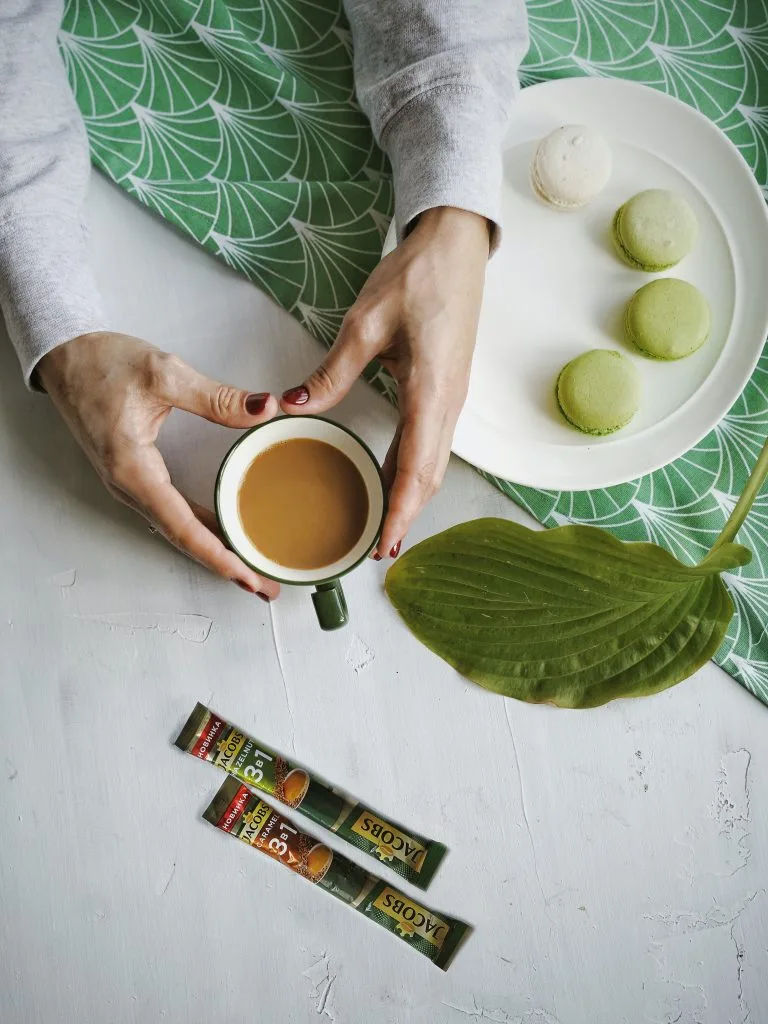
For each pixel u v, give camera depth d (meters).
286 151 0.64
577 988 0.62
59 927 0.62
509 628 0.59
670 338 0.60
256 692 0.63
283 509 0.56
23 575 0.63
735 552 0.57
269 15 0.65
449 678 0.63
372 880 0.62
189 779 0.62
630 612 0.59
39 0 0.61
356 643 0.63
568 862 0.62
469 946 0.62
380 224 0.63
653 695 0.61
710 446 0.63
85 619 0.63
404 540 0.63
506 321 0.62
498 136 0.58
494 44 0.59
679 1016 0.62
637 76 0.65
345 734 0.63
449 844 0.62
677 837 0.63
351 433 0.55
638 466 0.60
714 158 0.61
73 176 0.59
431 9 0.58
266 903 0.62
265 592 0.59
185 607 0.63
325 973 0.62
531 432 0.61
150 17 0.64
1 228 0.56
